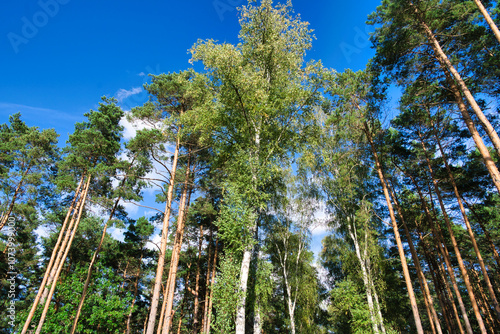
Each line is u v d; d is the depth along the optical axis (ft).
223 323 36.01
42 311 57.62
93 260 64.54
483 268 46.93
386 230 73.92
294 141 50.60
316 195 71.20
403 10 41.01
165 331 45.70
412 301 41.45
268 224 72.23
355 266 63.21
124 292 85.25
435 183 53.78
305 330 64.23
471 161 53.93
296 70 49.55
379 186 68.13
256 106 43.45
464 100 44.01
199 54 45.55
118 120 77.05
